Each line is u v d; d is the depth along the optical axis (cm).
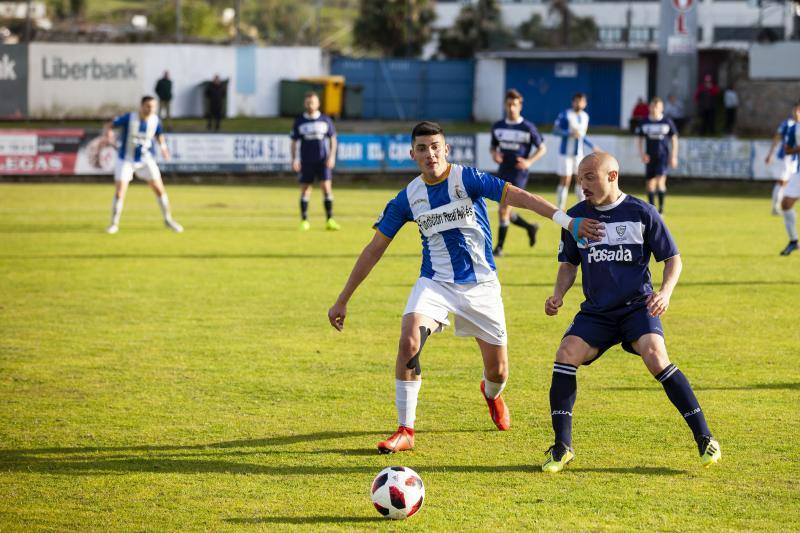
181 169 3195
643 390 834
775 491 596
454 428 729
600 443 691
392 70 5481
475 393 827
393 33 6406
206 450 679
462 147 3344
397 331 1070
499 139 1709
